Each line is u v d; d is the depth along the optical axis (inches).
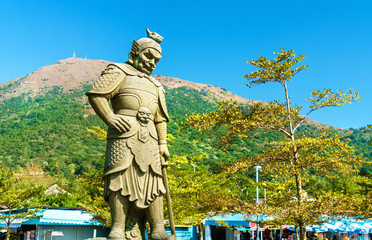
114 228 191.2
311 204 541.0
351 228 762.2
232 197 605.6
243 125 575.2
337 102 573.3
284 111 581.3
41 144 5226.4
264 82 619.5
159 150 213.3
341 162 571.5
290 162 590.9
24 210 784.9
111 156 194.9
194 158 786.8
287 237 943.0
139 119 199.0
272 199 644.7
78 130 6200.8
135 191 193.5
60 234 722.8
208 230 971.9
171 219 206.8
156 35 217.3
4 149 4849.9
